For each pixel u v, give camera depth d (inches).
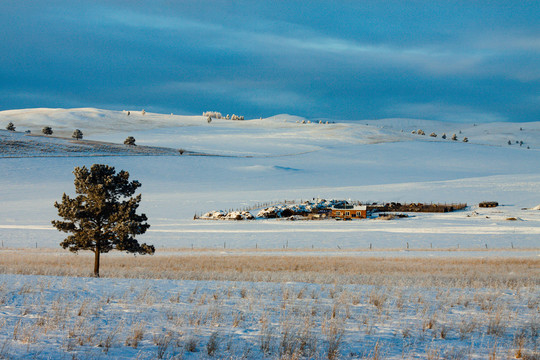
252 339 1038.4
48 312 1199.6
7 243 5388.8
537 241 5536.4
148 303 1379.2
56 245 5280.5
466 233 6333.7
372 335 1110.4
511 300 1616.6
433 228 6939.0
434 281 2191.2
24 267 2694.4
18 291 1493.6
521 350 1002.7
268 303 1457.9
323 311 1360.7
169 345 962.7
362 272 2913.4
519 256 4077.3
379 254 4384.8
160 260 3740.2
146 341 989.2
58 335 995.9
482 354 981.2
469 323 1235.9
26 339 930.1
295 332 1070.4
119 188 3002.0
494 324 1183.6
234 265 3398.1
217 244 5462.6
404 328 1178.0
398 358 937.5
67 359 837.2
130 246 2901.1
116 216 2839.6
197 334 1063.6
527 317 1353.3
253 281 2119.8
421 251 4731.8
